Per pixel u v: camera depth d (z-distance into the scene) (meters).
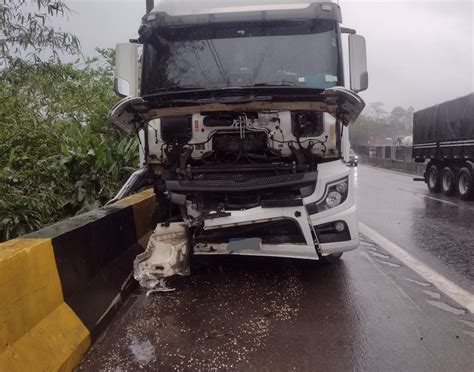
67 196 7.00
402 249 6.59
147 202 6.12
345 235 4.75
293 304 4.29
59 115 7.48
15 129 5.64
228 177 4.75
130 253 5.02
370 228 8.30
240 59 5.23
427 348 3.39
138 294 4.60
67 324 3.22
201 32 5.32
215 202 4.91
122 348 3.40
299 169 4.70
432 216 9.83
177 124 5.08
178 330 3.72
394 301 4.38
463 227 8.45
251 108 4.51
